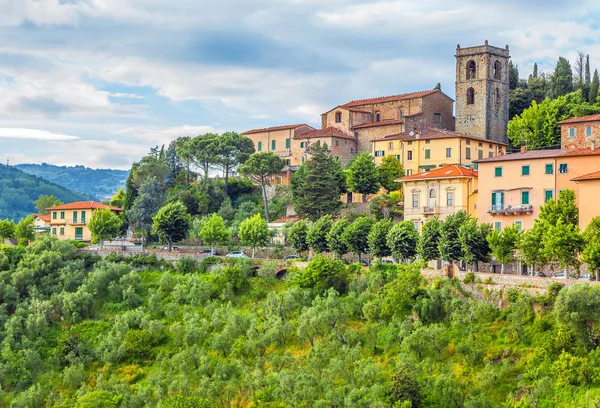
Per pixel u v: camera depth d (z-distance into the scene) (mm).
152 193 193375
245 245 166500
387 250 136875
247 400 108312
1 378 126438
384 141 191875
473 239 122250
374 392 98625
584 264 118938
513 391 97938
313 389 102000
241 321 123312
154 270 154875
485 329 107938
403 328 110750
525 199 138000
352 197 183375
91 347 133000
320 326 115750
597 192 122125
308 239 147875
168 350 127438
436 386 97688
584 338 98250
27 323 137125
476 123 198875
